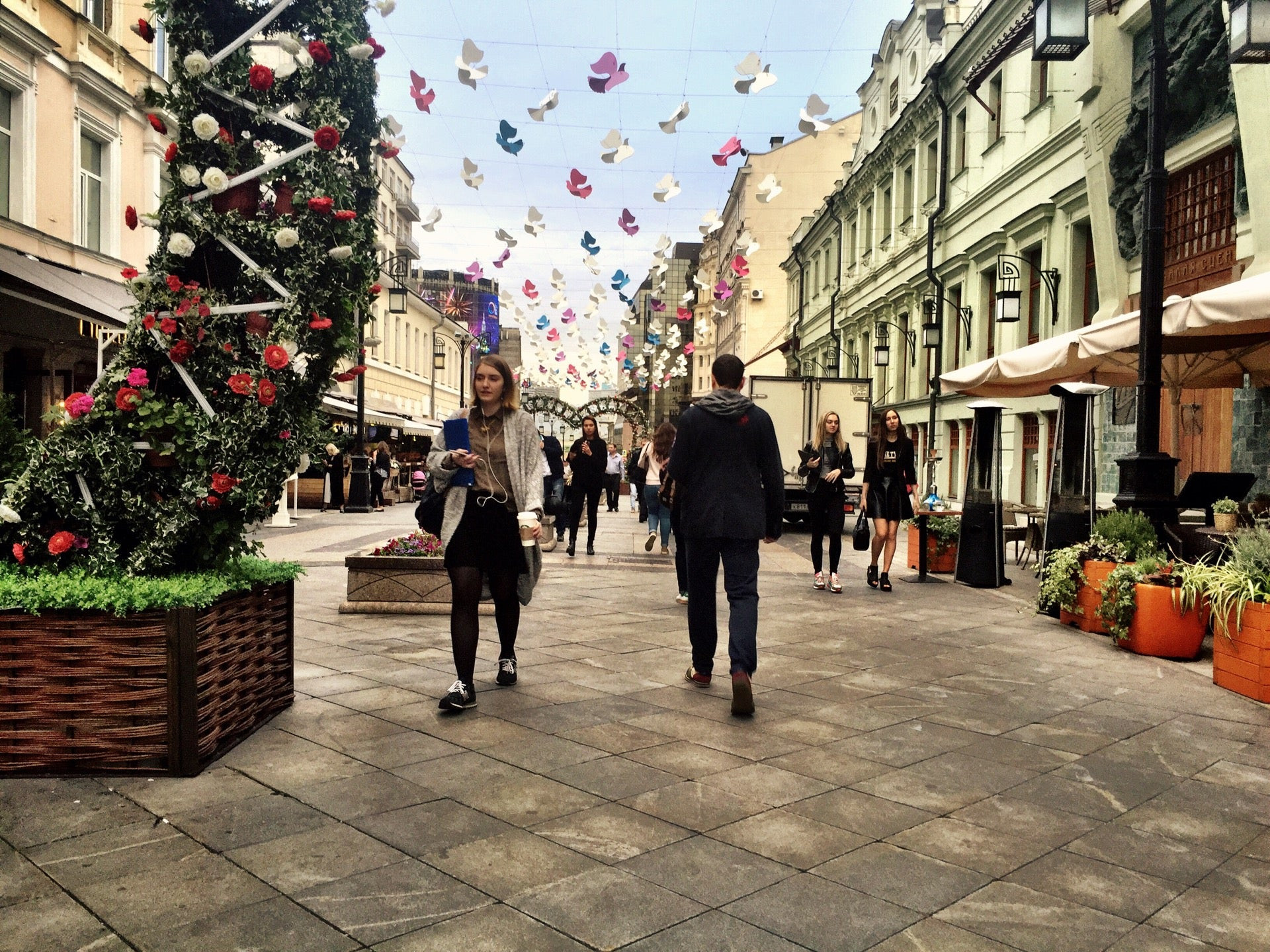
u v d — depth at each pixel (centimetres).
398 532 1598
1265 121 1070
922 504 1134
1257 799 344
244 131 425
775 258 4947
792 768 369
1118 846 299
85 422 371
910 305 2712
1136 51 1439
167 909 243
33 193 1520
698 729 421
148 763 346
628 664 560
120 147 1780
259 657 410
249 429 379
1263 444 1097
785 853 288
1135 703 485
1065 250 1725
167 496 379
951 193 2383
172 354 375
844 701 480
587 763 369
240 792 329
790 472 1877
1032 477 1864
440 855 280
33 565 360
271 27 423
